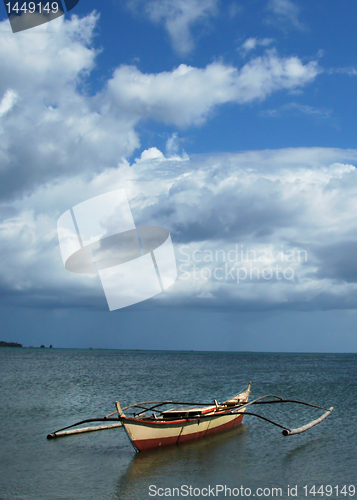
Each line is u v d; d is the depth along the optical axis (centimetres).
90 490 1531
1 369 7119
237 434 2319
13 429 2452
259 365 9544
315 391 4353
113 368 7969
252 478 1653
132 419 1883
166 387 4622
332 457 1911
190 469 1744
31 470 1738
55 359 11581
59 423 2628
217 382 5234
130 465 1792
